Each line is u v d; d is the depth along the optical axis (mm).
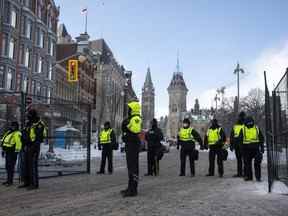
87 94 75625
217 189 11445
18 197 10227
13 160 12938
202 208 8320
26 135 12031
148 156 16672
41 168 16062
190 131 16359
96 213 7895
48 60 54812
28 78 48625
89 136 18109
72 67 36031
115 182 13672
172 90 193750
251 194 10328
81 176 16062
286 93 10594
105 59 88938
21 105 14320
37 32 51531
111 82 91312
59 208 8523
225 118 75188
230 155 38875
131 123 10156
